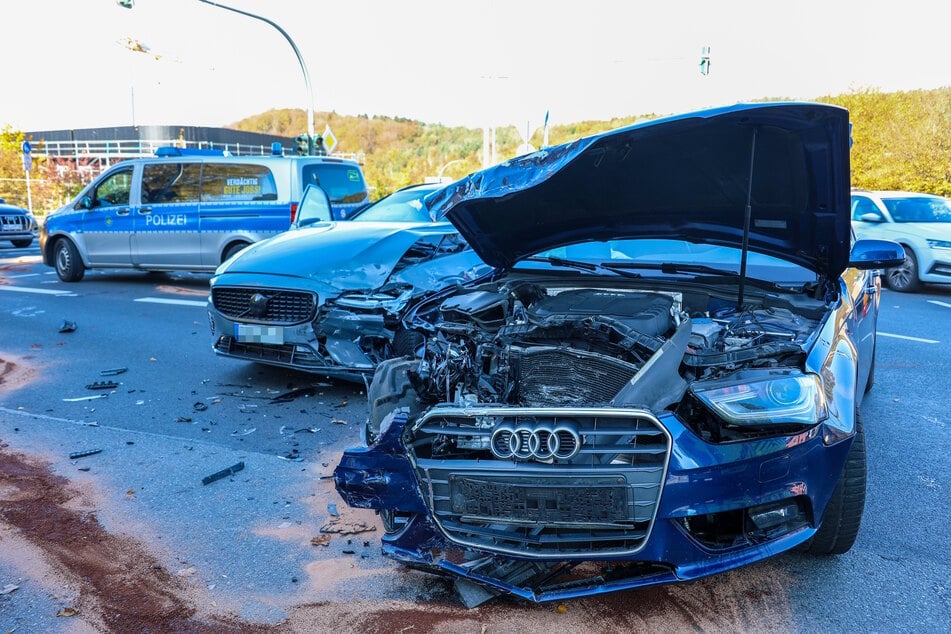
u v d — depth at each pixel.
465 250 6.63
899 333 8.61
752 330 3.24
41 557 3.40
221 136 46.56
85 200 13.05
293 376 6.61
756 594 3.04
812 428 2.77
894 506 3.90
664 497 2.60
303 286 5.66
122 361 7.24
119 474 4.38
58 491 4.14
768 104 2.84
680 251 4.10
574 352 2.95
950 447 4.79
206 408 5.70
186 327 8.95
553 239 4.22
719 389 2.71
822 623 2.85
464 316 3.65
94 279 13.94
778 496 2.74
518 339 3.20
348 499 3.02
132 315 9.78
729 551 2.74
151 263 12.47
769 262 3.96
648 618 2.88
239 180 11.52
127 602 3.05
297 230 7.16
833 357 3.13
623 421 2.62
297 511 3.88
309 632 2.83
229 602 3.04
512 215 3.87
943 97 28.80
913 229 12.34
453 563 2.93
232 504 3.96
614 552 2.66
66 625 2.90
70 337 8.39
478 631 2.81
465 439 2.80
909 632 2.79
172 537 3.60
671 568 2.71
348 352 5.62
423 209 7.39
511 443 2.63
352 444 4.89
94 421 5.40
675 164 3.39
